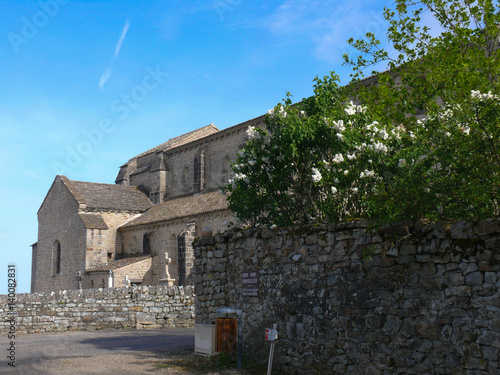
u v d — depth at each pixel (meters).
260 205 13.66
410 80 11.63
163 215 43.31
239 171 14.28
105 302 22.95
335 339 9.50
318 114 12.42
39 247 50.88
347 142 11.21
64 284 46.25
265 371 10.55
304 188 12.77
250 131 13.62
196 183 44.88
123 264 41.16
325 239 9.94
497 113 7.96
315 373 9.78
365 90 13.27
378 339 8.76
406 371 8.27
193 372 11.04
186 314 23.62
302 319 10.23
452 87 10.92
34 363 12.58
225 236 13.07
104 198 48.31
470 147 7.97
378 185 9.84
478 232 7.59
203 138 45.03
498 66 10.62
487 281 7.43
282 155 12.79
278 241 11.09
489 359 7.27
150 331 21.44
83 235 44.47
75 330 22.39
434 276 8.08
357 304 9.18
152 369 11.50
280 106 13.12
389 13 12.27
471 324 7.54
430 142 8.85
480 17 11.56
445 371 7.76
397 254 8.61
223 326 12.09
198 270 14.02
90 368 11.76
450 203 8.44
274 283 11.05
